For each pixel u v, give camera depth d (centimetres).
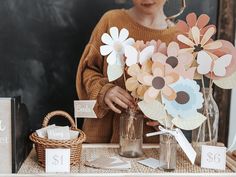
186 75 113
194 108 114
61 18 131
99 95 131
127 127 123
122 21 133
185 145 111
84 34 132
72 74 134
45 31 131
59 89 134
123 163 113
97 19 132
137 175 105
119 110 129
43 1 130
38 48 132
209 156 113
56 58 133
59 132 111
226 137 139
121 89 128
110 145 135
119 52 117
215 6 134
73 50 133
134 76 115
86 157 121
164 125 114
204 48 115
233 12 133
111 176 105
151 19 133
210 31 114
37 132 112
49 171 105
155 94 113
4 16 129
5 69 131
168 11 133
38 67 133
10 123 103
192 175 107
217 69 115
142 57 114
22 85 133
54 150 105
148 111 114
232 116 139
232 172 110
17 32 130
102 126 137
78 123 136
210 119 120
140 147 125
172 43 113
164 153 111
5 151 104
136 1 132
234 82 115
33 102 133
